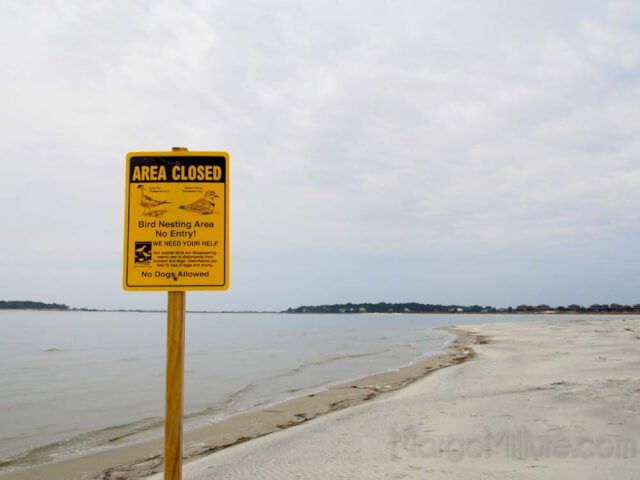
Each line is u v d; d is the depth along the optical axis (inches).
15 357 1362.0
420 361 1090.7
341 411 489.7
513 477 249.9
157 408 648.4
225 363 1172.5
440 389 597.6
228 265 130.4
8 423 564.7
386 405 489.1
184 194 131.7
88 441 481.7
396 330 3070.9
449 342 1689.2
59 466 393.7
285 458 324.5
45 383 877.2
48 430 531.5
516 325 2896.2
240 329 3572.8
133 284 130.3
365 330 3174.2
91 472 372.8
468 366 840.3
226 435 460.4
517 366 784.9
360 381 792.9
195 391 761.6
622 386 489.1
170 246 130.8
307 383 820.6
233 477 294.0
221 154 132.3
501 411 407.8
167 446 125.1
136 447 448.8
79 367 1120.2
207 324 4943.4
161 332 2908.5
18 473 379.2
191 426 510.0
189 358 1306.6
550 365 755.4
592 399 429.4
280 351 1530.5
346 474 275.9
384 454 309.0
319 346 1736.0
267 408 599.2
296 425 481.7
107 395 749.9
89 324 4264.3
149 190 132.0
